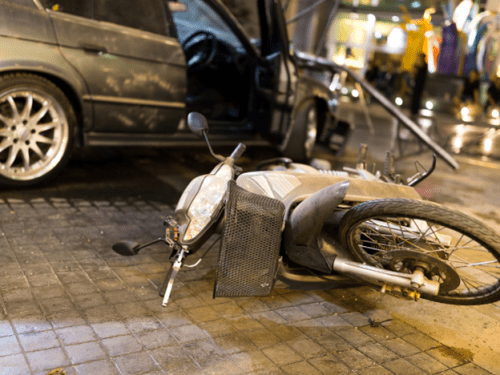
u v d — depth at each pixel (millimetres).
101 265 2973
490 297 2438
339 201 2250
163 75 4625
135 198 4316
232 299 2740
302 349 2346
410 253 2328
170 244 2645
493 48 16172
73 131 4297
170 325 2420
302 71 6820
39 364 2014
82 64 4102
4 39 3705
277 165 3771
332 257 2426
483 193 6148
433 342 2547
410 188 2715
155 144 4824
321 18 13375
